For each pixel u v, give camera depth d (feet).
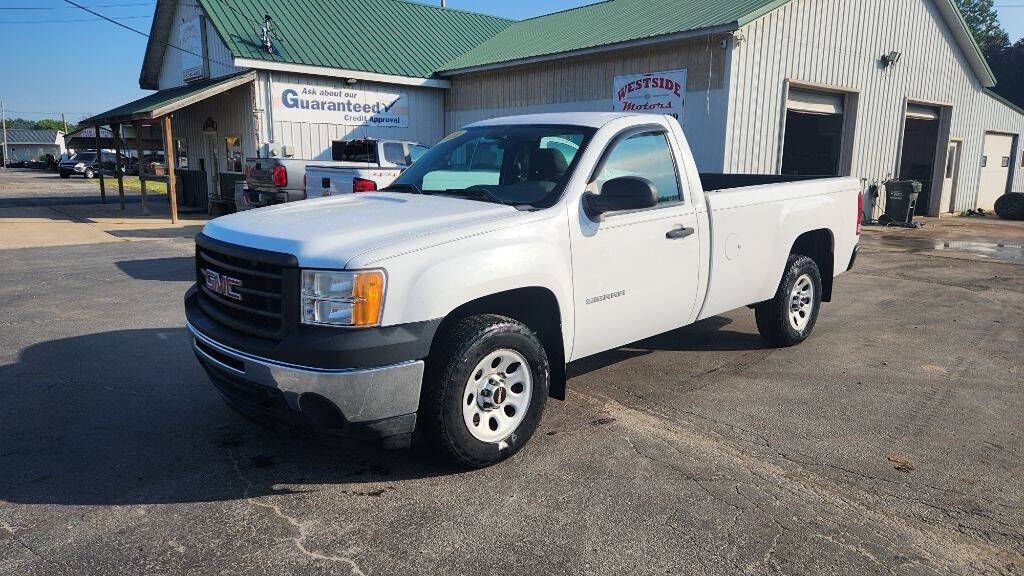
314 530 10.80
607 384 17.62
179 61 71.51
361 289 10.89
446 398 11.97
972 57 65.21
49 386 17.08
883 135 58.65
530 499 11.80
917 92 61.11
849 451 13.83
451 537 10.64
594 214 13.88
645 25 52.01
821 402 16.51
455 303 11.73
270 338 11.40
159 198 83.61
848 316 25.25
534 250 12.84
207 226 13.67
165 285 29.32
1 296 27.02
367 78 60.64
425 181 16.21
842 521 11.21
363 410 11.13
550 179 14.23
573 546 10.43
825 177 22.22
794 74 48.70
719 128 44.83
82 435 14.25
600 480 12.49
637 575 9.75
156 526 10.89
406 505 11.57
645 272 15.19
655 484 12.36
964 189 71.61
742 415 15.64
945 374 18.67
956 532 10.94
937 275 34.06
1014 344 21.67
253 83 56.03
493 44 68.18
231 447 13.76
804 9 48.26
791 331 20.52
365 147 47.26
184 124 72.54
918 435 14.66
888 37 56.24
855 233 22.54
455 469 12.82
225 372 12.01
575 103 53.88
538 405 13.38
